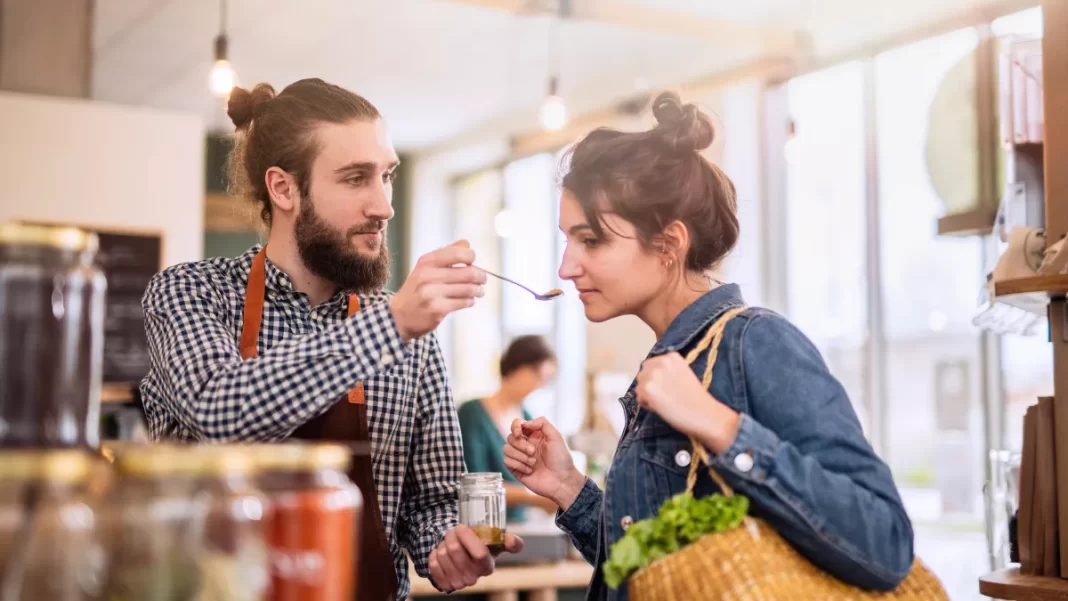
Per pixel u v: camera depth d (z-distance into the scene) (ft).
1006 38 7.29
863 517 3.86
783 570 3.80
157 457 2.56
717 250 4.72
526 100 26.14
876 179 18.58
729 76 20.97
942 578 17.37
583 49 21.88
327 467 2.92
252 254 5.90
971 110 10.26
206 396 4.85
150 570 2.48
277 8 19.49
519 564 11.68
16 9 16.63
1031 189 7.10
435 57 22.62
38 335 2.94
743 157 20.88
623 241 4.57
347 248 5.58
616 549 3.95
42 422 2.91
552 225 27.73
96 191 16.94
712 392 4.28
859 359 18.98
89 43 17.06
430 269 4.65
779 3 18.61
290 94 5.73
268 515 2.76
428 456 6.18
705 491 4.30
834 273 19.45
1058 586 5.70
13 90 16.60
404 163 32.04
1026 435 6.25
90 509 2.51
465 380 31.07
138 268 17.25
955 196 10.33
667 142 4.58
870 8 18.06
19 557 2.43
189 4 19.12
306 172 5.55
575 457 18.70
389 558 5.42
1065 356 6.05
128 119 17.24
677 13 18.51
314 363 4.69
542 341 15.07
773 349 4.23
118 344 17.37
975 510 16.84
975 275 16.83
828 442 4.02
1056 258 5.89
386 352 4.67
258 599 2.62
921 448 17.87
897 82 18.16
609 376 20.62
